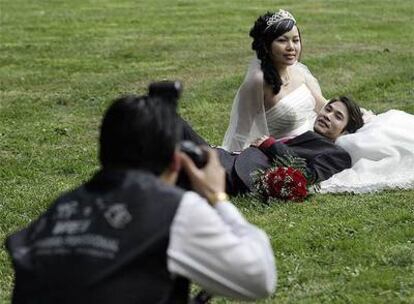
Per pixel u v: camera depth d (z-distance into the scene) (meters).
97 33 21.75
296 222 7.83
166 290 3.49
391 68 16.70
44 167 10.45
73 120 13.21
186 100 14.26
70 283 3.45
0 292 6.50
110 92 15.28
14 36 21.31
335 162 8.92
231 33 21.70
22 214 8.46
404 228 7.62
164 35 21.41
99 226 3.50
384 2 27.20
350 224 7.70
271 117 9.34
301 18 23.94
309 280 6.59
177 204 3.52
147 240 3.46
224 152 8.73
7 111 13.79
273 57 9.34
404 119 9.52
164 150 3.67
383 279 6.52
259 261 3.60
